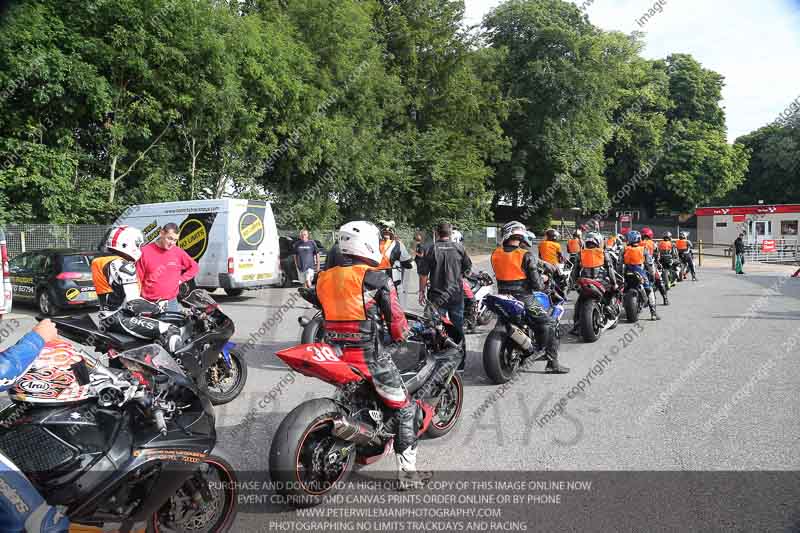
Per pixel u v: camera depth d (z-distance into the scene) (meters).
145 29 19.06
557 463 4.41
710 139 59.56
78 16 17.95
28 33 16.33
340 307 3.90
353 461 3.98
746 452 4.52
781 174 64.12
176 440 3.08
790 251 34.75
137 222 15.95
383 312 3.89
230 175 23.41
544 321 6.93
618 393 6.23
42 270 12.43
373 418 4.03
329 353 3.80
